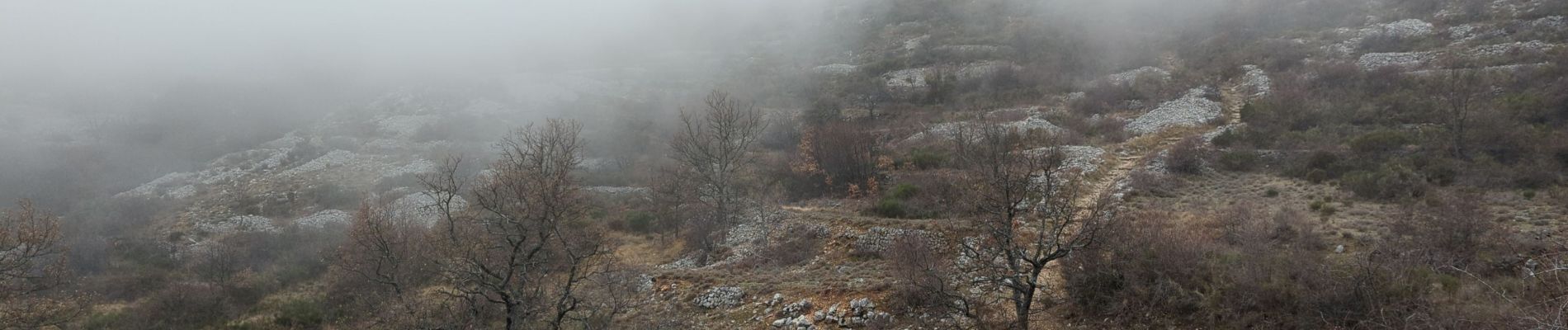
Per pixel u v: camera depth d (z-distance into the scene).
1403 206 16.67
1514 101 22.53
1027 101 37.97
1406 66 30.11
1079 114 33.47
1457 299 10.69
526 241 13.98
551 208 14.21
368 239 18.31
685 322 15.55
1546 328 8.72
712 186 25.03
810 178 26.89
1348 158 21.06
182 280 22.95
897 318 14.12
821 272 18.02
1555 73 24.48
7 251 18.05
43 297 19.50
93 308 20.69
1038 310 13.33
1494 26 32.41
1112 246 13.60
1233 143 24.80
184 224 30.59
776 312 15.40
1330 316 10.97
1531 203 16.20
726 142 26.36
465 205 26.47
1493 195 17.03
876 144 29.48
